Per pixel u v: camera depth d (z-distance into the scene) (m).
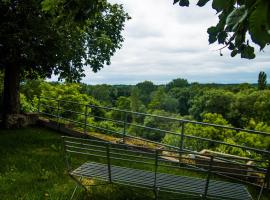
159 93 59.25
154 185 5.07
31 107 17.27
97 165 5.93
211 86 46.59
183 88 57.47
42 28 11.28
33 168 7.55
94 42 14.16
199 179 5.55
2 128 12.61
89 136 11.00
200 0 1.69
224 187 5.25
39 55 12.00
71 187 6.40
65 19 4.57
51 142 10.55
